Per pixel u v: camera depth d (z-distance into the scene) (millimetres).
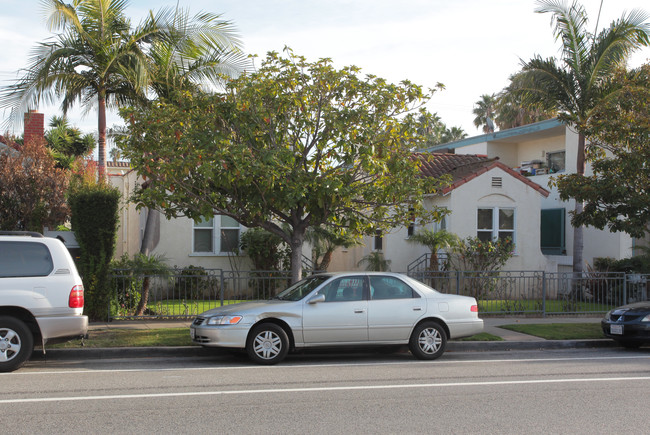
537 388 7941
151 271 14070
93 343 10844
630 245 21781
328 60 11969
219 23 14938
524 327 13805
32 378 8469
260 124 11664
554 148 26516
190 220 19250
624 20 17547
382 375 8875
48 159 15328
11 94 14023
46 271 9141
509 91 19016
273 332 9766
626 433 5871
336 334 9984
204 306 15406
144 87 14289
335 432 5832
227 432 5809
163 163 10797
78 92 14914
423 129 13773
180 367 9516
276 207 11922
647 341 11711
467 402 7102
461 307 10688
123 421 6164
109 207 13570
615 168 15383
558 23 18062
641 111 15469
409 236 20688
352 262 23734
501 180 20781
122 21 15008
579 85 18109
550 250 24203
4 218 14719
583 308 16250
